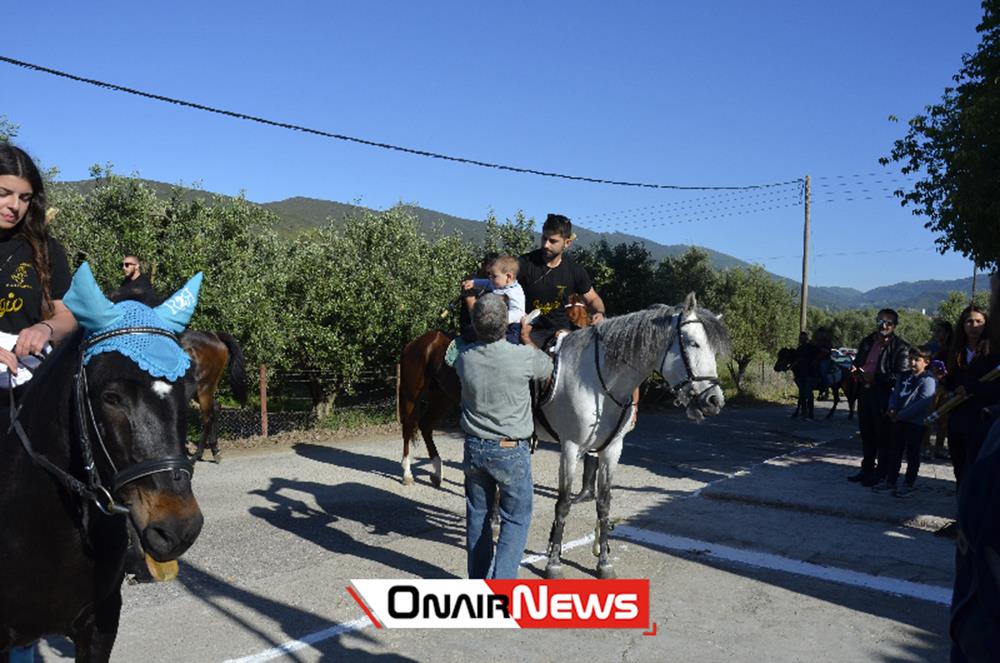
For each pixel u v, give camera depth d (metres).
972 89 10.88
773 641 4.14
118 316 2.18
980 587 1.31
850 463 9.92
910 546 5.94
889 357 7.82
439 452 10.55
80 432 2.14
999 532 1.28
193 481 8.38
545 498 7.79
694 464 9.82
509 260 5.38
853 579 5.16
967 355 6.05
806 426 14.40
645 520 6.67
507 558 4.12
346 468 9.23
